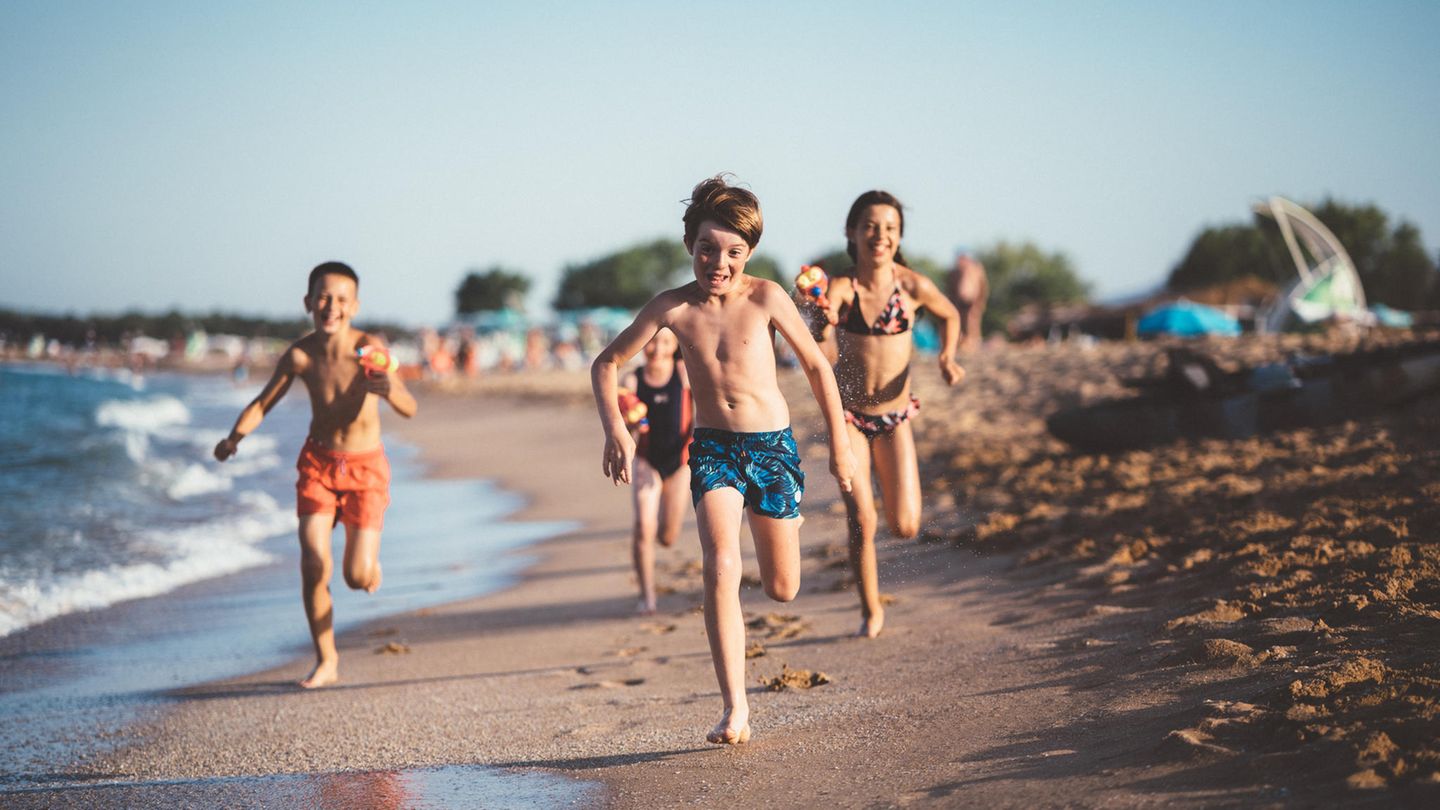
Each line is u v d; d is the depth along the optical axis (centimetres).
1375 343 1656
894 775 326
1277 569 541
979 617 582
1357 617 425
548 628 709
